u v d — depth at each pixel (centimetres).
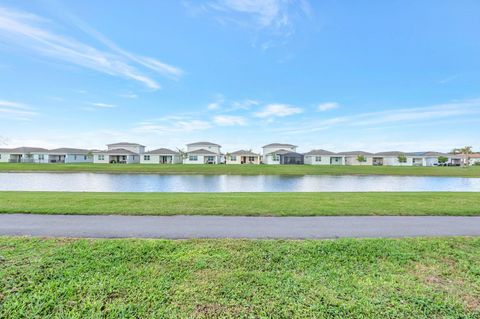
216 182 2764
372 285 384
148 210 808
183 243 528
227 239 556
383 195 1231
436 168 5097
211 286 374
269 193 1338
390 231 629
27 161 6562
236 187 2323
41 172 3825
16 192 1267
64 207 832
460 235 601
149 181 2816
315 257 475
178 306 328
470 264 455
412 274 420
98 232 596
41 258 448
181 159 6694
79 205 871
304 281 392
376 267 441
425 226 675
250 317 310
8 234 574
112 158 6344
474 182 2984
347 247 517
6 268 411
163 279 390
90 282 377
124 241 533
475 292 369
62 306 325
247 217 751
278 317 311
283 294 357
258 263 448
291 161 6488
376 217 766
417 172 4197
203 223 682
